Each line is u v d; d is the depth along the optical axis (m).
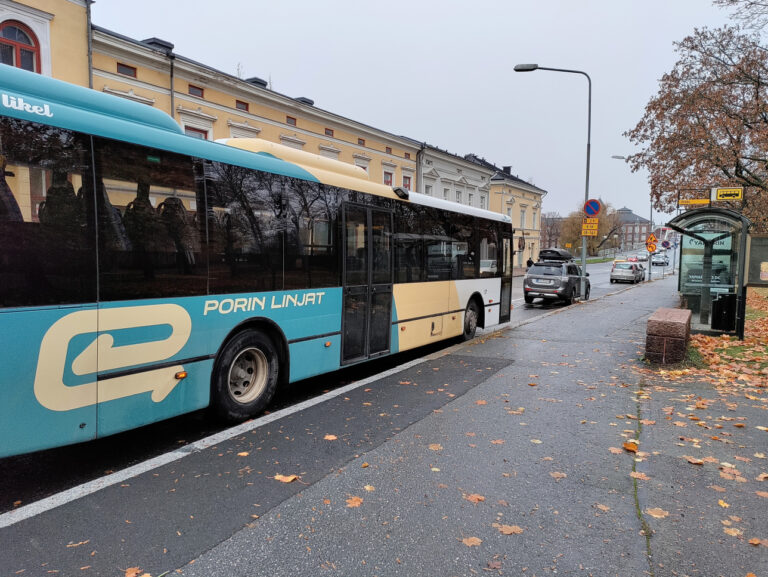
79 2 14.47
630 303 18.69
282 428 5.06
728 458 4.30
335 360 6.55
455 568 2.79
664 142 20.33
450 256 9.51
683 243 11.11
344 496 3.61
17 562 2.80
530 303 20.09
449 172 36.69
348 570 2.76
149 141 4.29
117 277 4.01
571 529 3.20
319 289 6.23
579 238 87.50
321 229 6.27
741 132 19.09
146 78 16.78
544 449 4.51
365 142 28.03
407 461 4.24
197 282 4.69
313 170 6.26
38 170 3.52
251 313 5.27
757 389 6.43
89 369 3.83
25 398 3.46
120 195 4.05
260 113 21.12
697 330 10.55
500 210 46.59
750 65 18.22
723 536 3.12
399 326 7.95
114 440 4.83
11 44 13.12
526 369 7.74
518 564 2.83
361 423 5.21
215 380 4.92
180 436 4.90
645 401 5.96
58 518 3.29
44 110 3.58
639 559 2.88
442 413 5.54
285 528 3.18
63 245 3.66
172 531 3.14
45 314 3.55
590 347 9.55
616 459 4.30
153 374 4.30
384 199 7.50
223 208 4.97
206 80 18.61
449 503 3.52
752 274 10.73
